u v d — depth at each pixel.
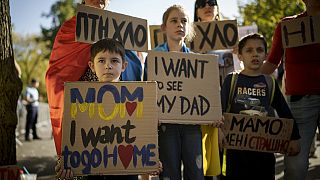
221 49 4.32
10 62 3.19
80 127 2.76
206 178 3.69
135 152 2.77
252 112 3.38
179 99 3.23
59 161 2.77
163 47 3.55
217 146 3.49
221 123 3.25
